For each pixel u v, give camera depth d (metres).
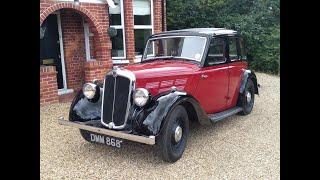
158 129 4.49
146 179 4.43
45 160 4.98
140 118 4.58
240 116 7.38
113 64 10.45
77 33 10.16
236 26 14.92
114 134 4.59
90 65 9.46
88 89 5.15
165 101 4.69
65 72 10.02
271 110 7.93
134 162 4.95
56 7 8.52
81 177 4.48
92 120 5.08
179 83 5.35
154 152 5.32
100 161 4.98
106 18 9.91
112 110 4.79
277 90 10.54
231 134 6.14
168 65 5.60
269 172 4.57
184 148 5.09
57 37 9.78
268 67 14.82
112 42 10.70
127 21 10.52
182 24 14.97
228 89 6.54
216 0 15.05
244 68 7.15
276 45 14.64
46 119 7.04
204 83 5.78
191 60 5.84
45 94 8.23
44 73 8.14
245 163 4.87
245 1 16.00
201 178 4.44
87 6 9.36
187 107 5.30
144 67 5.33
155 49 6.35
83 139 5.89
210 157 5.09
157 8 11.45
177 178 4.45
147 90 4.69
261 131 6.32
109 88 4.82
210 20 15.14
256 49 15.00
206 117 5.39
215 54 6.05
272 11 15.73
